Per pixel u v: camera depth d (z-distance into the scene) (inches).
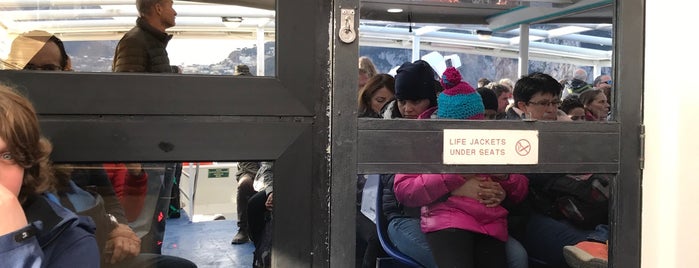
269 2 47.3
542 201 64.2
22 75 43.0
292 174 47.8
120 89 44.4
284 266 48.2
